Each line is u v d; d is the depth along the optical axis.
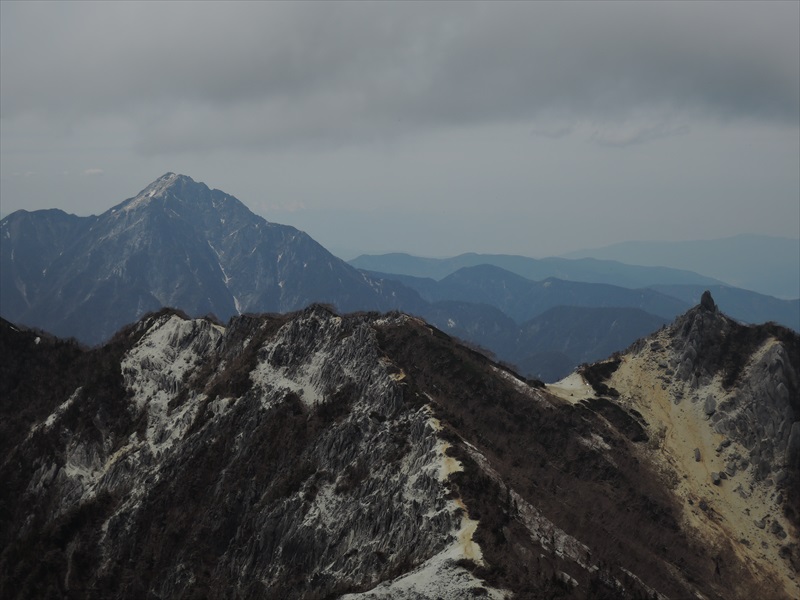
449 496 140.00
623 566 145.12
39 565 170.38
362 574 139.62
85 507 182.12
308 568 151.25
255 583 153.62
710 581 161.50
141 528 175.38
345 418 174.25
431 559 128.62
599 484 181.62
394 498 148.00
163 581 164.50
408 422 164.62
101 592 166.00
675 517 178.25
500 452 175.75
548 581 123.38
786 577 170.50
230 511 169.88
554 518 149.88
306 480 165.25
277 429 180.38
